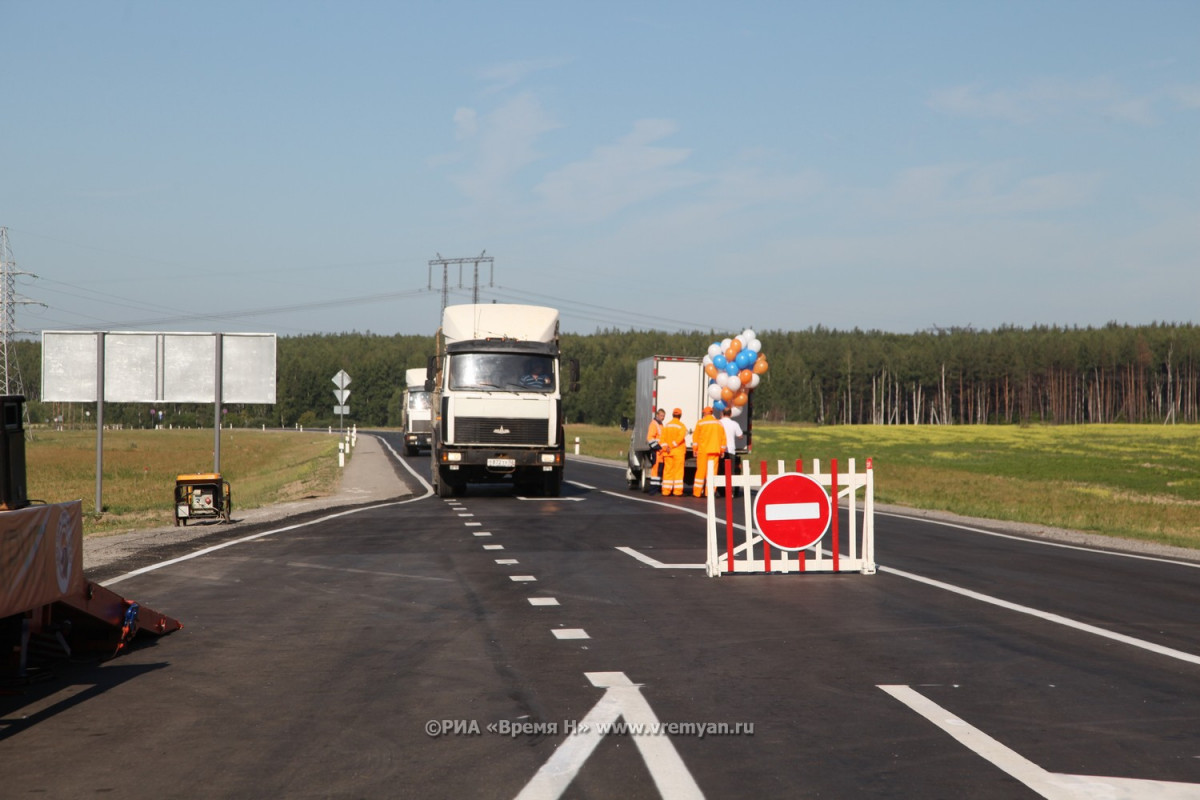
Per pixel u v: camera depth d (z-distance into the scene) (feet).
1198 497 123.54
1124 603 36.29
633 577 42.34
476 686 24.03
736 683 24.29
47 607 25.53
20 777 17.75
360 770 18.01
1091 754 18.85
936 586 40.24
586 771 17.90
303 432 479.82
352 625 31.78
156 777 17.70
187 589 39.19
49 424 533.14
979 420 627.05
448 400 87.66
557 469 89.30
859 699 22.81
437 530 62.03
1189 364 611.47
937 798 16.52
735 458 97.45
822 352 655.76
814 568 44.21
